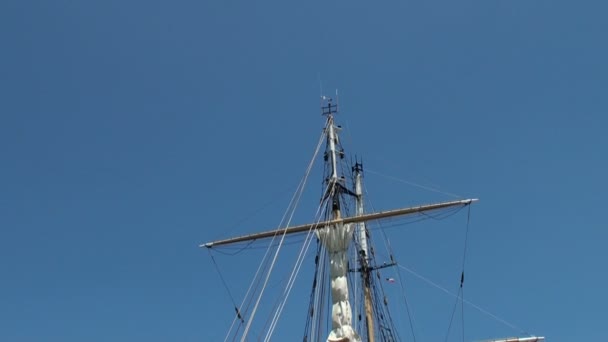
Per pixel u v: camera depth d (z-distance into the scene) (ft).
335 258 126.93
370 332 160.04
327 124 146.20
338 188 138.41
